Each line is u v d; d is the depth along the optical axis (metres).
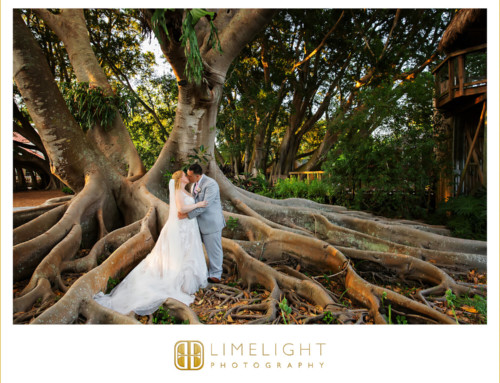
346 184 7.38
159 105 16.17
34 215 5.32
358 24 12.61
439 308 3.19
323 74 14.70
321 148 14.87
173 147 6.11
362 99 8.00
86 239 5.13
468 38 6.51
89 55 7.01
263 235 4.80
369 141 6.98
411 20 12.54
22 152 19.75
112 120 6.82
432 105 7.61
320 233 5.56
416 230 5.22
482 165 6.76
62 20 7.06
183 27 3.18
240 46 5.11
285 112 15.50
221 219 3.92
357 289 3.35
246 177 10.55
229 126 12.58
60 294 3.44
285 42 13.80
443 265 4.35
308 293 3.35
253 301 3.34
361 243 5.04
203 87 5.38
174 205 3.61
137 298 3.17
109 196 5.61
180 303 3.06
